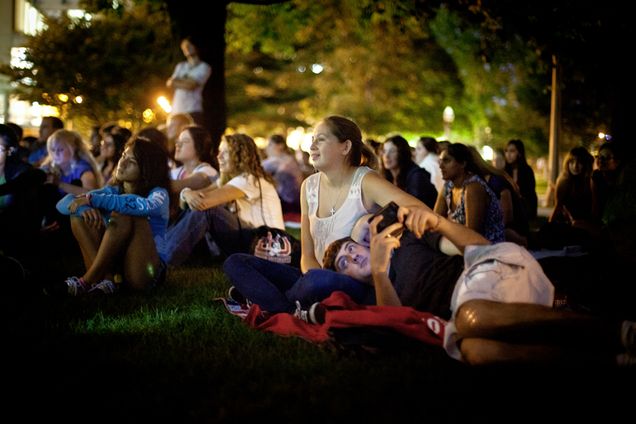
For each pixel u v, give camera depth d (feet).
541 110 121.80
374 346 16.98
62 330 19.43
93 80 80.94
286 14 78.02
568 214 34.14
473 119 139.44
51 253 32.96
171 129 39.34
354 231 19.33
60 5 129.90
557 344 14.70
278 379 15.28
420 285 18.40
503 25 53.67
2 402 14.01
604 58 52.80
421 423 12.91
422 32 63.87
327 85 165.68
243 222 29.53
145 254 24.49
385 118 157.07
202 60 54.60
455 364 15.94
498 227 25.21
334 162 19.63
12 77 81.71
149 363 16.40
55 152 33.63
